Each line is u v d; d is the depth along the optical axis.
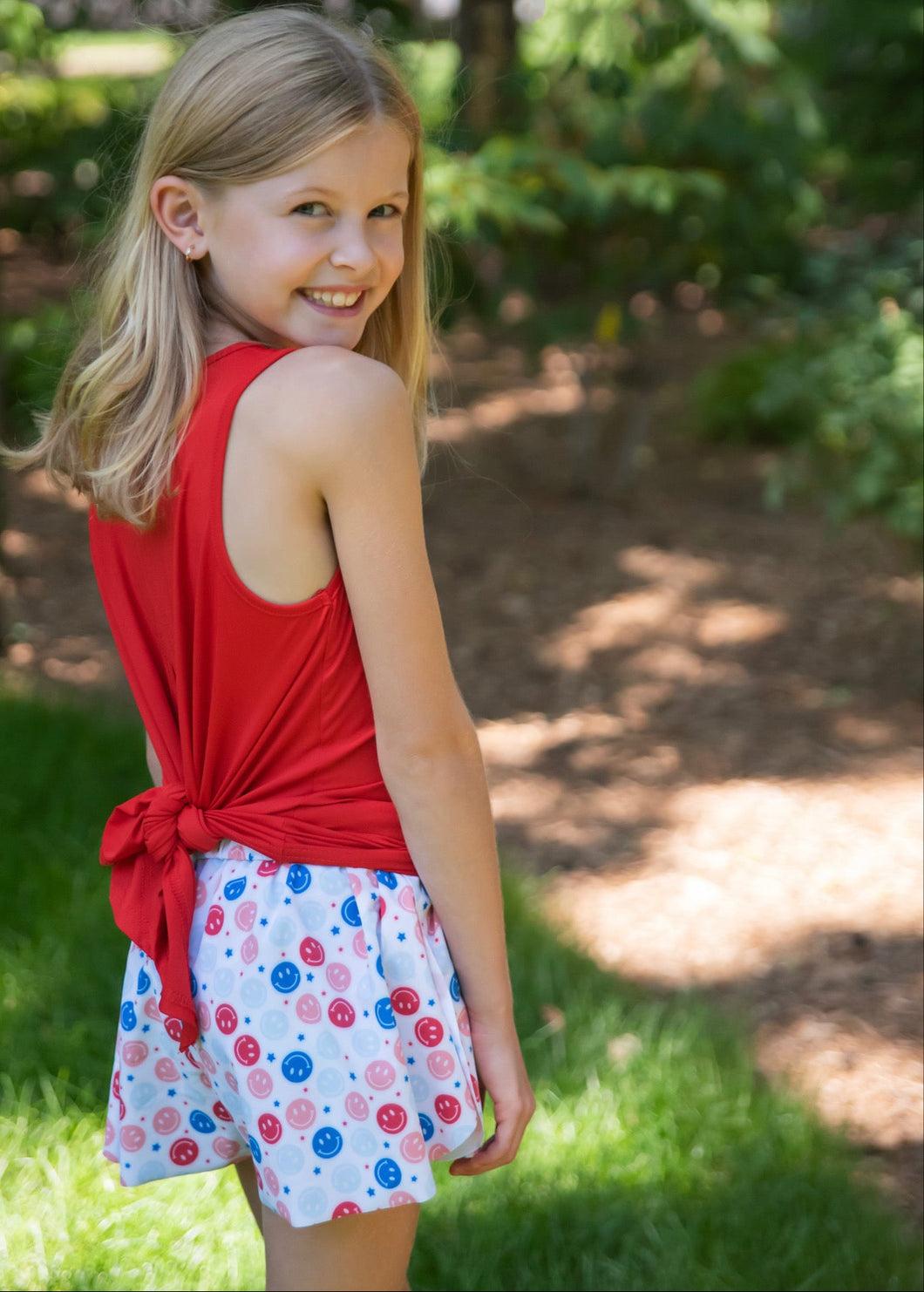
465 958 1.31
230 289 1.29
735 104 6.87
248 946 1.26
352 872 1.27
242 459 1.21
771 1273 2.23
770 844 4.37
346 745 1.29
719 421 8.62
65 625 6.13
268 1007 1.24
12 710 4.11
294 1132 1.23
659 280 7.42
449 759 1.26
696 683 5.70
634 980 3.48
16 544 7.03
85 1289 1.99
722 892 4.07
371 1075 1.24
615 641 6.13
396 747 1.26
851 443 5.43
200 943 1.29
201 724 1.29
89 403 1.31
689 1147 2.57
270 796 1.29
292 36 1.25
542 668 5.93
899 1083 3.09
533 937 3.38
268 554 1.22
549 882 4.06
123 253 1.33
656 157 6.93
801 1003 3.46
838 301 5.69
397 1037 1.25
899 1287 2.25
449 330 5.93
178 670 1.30
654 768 4.98
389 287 1.33
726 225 7.20
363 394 1.20
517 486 8.02
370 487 1.20
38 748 3.88
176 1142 1.41
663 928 3.86
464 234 5.71
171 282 1.29
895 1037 3.29
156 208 1.29
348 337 1.30
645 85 6.78
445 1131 1.28
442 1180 2.36
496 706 5.60
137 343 1.28
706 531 7.34
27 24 5.08
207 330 1.31
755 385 8.61
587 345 7.74
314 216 1.24
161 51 3.03
